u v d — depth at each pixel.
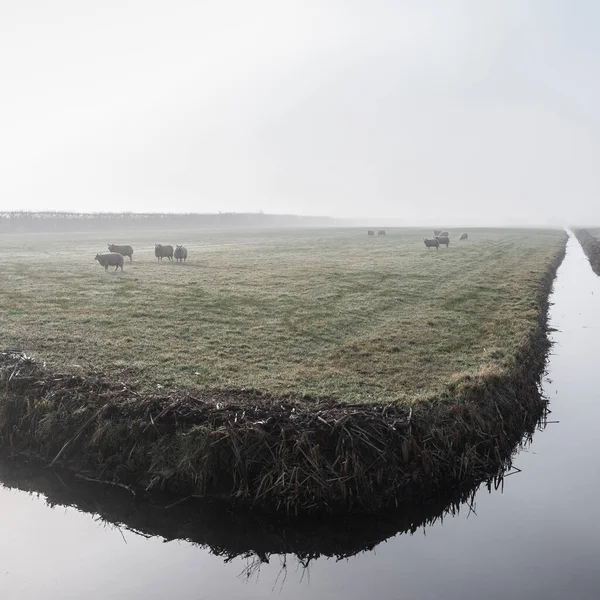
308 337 19.72
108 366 16.08
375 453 11.81
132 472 12.27
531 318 23.45
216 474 11.74
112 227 104.25
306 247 57.94
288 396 14.07
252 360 17.02
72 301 24.77
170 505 11.63
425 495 11.75
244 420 12.30
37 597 9.14
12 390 14.30
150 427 12.52
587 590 9.14
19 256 43.03
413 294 28.16
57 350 17.41
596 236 92.06
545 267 41.56
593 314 29.34
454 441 12.50
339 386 14.88
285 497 11.20
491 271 37.94
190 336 19.53
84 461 12.67
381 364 16.81
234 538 11.25
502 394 14.83
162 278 31.81
